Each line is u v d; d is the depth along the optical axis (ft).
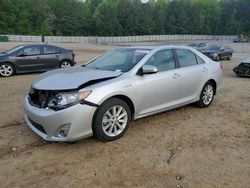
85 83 13.05
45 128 12.70
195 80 18.79
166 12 312.50
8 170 11.37
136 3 302.04
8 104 21.01
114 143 13.94
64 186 10.36
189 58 19.02
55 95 12.69
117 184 10.50
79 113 12.50
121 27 270.26
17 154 12.71
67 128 12.49
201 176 11.11
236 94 26.32
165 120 17.54
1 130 15.55
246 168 11.80
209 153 13.12
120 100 14.05
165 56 17.11
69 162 12.05
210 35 317.63
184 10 319.47
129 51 17.20
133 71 14.96
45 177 10.92
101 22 260.62
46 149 13.24
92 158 12.41
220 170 11.60
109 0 307.99
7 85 28.91
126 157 12.54
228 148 13.71
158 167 11.74
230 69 49.93
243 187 10.43
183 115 18.67
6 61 34.96
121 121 14.46
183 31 315.37
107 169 11.52
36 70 38.09
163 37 267.80
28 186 10.32
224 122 17.57
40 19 234.99
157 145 13.85
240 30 351.67
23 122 16.92
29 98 14.32
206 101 20.56
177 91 17.43
